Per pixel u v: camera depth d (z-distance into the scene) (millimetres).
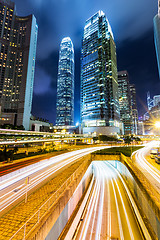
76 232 14594
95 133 114312
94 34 148125
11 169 24484
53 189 14453
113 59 145500
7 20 135875
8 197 13883
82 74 150625
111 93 131875
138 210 16375
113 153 41656
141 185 17203
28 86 126938
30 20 139250
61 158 38125
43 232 8328
